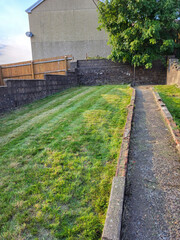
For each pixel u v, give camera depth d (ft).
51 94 22.35
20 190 6.25
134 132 10.47
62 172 7.13
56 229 4.80
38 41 45.93
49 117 13.69
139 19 27.40
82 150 8.70
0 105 15.19
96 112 13.92
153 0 25.90
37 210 5.41
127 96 18.56
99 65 32.60
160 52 29.91
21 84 17.34
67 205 5.55
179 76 22.54
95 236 4.56
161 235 4.50
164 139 9.46
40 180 6.73
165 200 5.59
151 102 16.46
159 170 7.04
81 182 6.51
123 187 5.72
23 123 12.76
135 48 27.94
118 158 7.69
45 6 44.45
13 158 8.29
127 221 4.91
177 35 31.35
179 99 16.20
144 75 32.30
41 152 8.71
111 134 10.14
